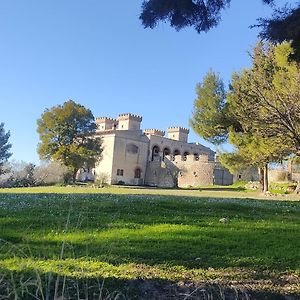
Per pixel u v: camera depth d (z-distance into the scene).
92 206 13.38
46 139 62.53
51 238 7.91
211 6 7.29
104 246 7.43
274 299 5.36
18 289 4.59
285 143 31.00
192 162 70.25
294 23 7.20
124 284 5.34
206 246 7.98
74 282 5.11
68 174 59.72
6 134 76.62
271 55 29.77
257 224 11.23
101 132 74.38
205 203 15.80
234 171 38.16
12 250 6.47
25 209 12.20
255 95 30.34
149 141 77.31
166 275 5.91
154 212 12.66
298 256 7.52
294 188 46.69
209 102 36.88
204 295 5.07
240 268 6.60
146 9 7.34
